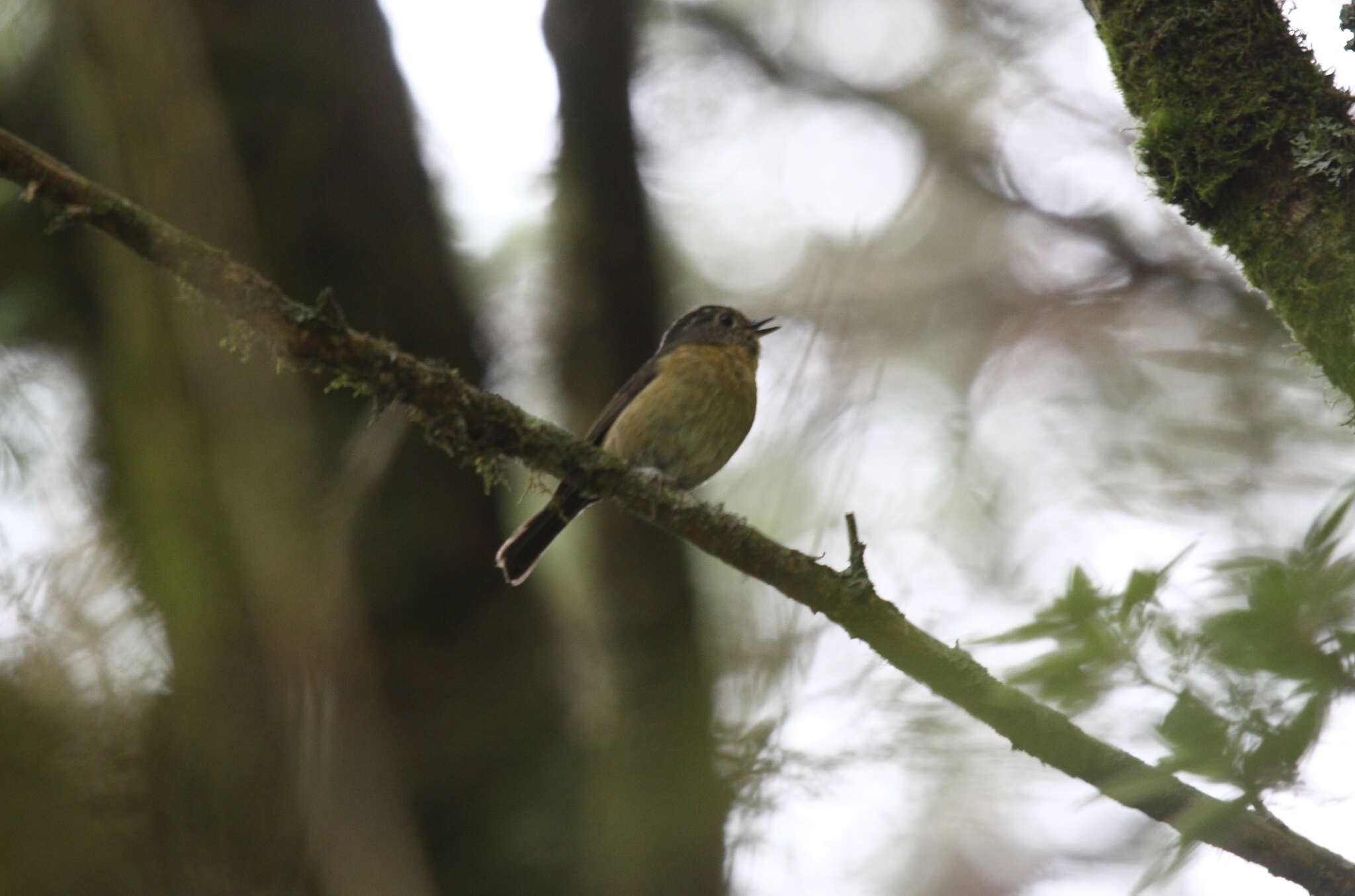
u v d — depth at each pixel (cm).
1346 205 494
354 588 886
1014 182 1563
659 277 1241
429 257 1106
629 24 1266
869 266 1459
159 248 607
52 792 889
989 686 639
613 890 955
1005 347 1444
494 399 702
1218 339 1398
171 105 888
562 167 1224
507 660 1025
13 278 1057
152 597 912
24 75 1066
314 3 1092
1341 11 511
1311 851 541
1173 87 531
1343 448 1275
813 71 1520
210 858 840
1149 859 986
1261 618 427
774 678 1064
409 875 812
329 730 835
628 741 1016
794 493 1238
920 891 1077
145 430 873
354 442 903
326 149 1066
